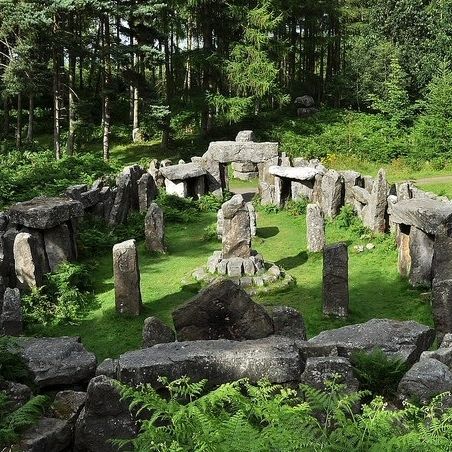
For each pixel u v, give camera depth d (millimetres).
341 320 13742
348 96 43188
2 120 45188
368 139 34969
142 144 39719
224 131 38688
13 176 26562
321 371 6645
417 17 41812
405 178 29422
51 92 40125
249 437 4383
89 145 39844
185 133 41312
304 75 47500
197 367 6641
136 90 38219
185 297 15547
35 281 15094
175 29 36812
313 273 17188
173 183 26141
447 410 5570
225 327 8508
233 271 16406
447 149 31984
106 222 21766
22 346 8328
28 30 31891
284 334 8734
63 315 14266
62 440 6445
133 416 6418
